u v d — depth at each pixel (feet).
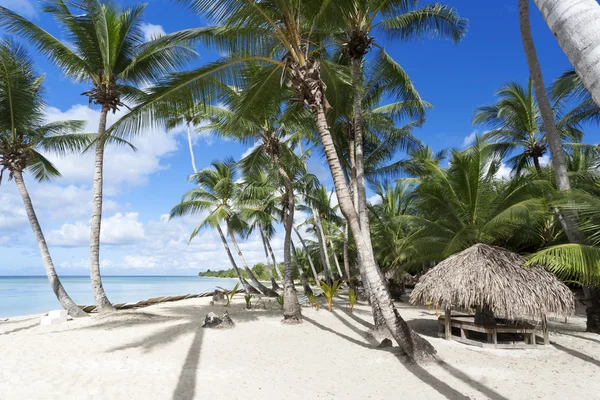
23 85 41.78
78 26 39.65
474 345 27.43
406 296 68.90
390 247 63.00
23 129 43.83
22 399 16.55
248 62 30.86
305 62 24.23
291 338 30.22
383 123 46.88
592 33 4.54
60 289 42.83
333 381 19.61
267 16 22.93
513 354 24.82
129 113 22.33
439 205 40.04
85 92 41.63
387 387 18.65
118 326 35.70
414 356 22.63
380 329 30.09
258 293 76.38
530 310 23.99
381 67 38.81
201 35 25.31
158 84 23.12
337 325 36.09
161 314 44.45
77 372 20.48
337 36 35.50
